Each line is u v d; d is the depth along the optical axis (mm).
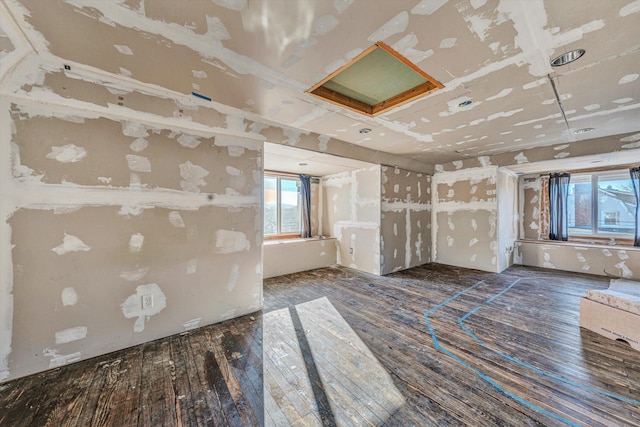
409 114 2854
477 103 2564
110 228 2246
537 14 1402
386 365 2088
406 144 4191
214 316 2824
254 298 3141
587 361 2125
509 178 5602
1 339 1861
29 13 1360
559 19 1438
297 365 2088
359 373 1988
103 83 2131
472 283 4355
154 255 2459
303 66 1889
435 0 1294
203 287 2750
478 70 1960
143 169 2389
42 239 1986
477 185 5281
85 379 1903
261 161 3143
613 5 1332
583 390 1786
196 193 2688
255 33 1528
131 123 2318
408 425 1504
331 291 3953
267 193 5355
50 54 1769
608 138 3721
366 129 3393
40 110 1960
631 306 2346
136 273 2369
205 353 2250
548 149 4289
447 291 3945
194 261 2686
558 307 3289
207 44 1642
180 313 2609
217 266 2840
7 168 1867
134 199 2352
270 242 4934
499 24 1474
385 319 2949
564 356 2201
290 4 1307
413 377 1940
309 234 5707
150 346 2357
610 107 2662
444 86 2211
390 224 5055
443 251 5879
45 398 1714
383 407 1648
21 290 1921
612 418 1542
